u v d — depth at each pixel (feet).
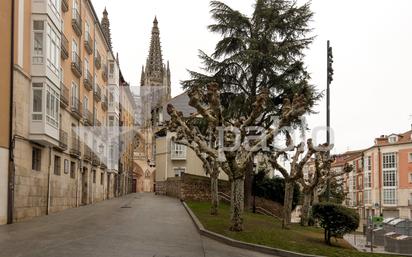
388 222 99.96
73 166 111.14
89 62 135.54
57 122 85.46
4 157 66.28
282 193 133.80
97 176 146.72
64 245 44.60
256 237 57.93
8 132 67.41
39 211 81.15
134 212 89.86
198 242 53.16
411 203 263.29
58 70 86.58
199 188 134.41
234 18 106.32
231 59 103.19
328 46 78.33
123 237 52.60
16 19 70.74
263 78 103.91
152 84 338.75
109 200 152.05
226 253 46.88
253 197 120.57
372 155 297.33
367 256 53.11
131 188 258.37
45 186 84.84
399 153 273.54
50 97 80.07
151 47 344.90
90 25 137.69
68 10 105.81
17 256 37.93
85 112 127.75
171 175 186.80
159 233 58.08
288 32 105.19
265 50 103.71
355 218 64.18
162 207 104.83
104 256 39.68
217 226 66.03
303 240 62.54
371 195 298.56
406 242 67.26
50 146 86.74
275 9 104.27
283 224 77.25
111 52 176.96
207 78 106.63
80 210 96.37
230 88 108.37
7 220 66.54
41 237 50.29
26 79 74.90
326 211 63.77
